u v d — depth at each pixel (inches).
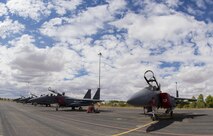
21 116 1103.6
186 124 732.0
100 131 612.1
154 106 880.9
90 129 649.6
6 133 569.9
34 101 2228.1
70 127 693.9
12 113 1311.5
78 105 1748.3
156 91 930.7
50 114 1269.7
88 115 1182.3
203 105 2346.2
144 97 814.5
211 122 765.3
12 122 827.4
